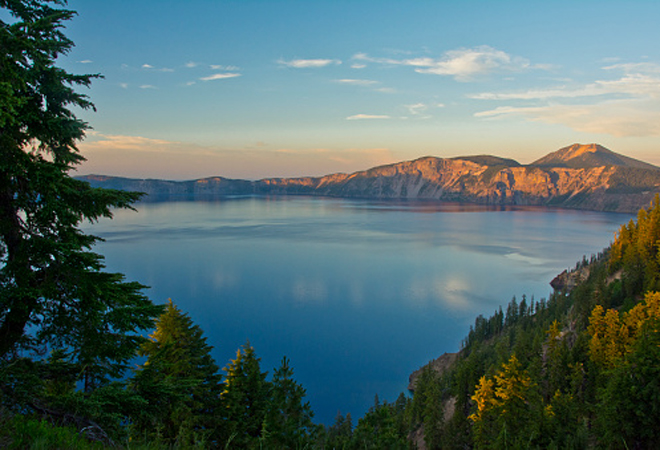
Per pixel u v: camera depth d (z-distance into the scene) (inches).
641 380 1128.2
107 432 387.5
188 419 773.9
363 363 5669.3
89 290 398.6
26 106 401.4
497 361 2891.2
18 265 382.6
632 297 3427.7
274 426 793.6
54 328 409.4
